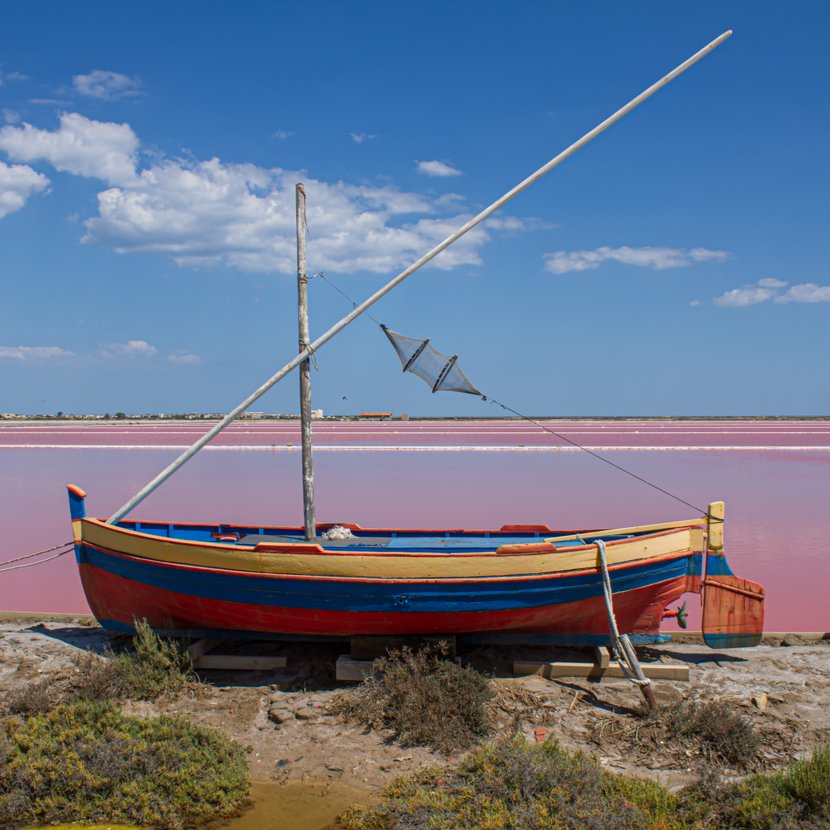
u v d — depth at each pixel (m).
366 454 33.25
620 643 7.25
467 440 43.72
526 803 4.97
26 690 6.75
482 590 7.23
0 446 38.66
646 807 5.02
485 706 6.47
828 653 8.09
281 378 8.54
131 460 30.67
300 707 6.75
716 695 6.95
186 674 7.36
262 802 5.39
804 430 58.81
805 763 5.23
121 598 8.20
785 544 13.80
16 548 14.13
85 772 5.36
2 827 5.12
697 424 72.50
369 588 7.22
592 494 20.67
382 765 5.80
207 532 9.66
